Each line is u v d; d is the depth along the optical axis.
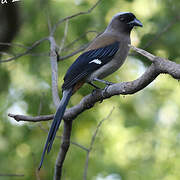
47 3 14.04
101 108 13.72
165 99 14.79
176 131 13.72
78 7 14.16
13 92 13.93
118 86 6.87
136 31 14.28
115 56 9.21
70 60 13.34
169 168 12.90
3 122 13.66
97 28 14.02
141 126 13.88
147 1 14.52
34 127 13.20
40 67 13.72
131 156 13.27
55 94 8.56
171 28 14.02
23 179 12.48
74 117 7.87
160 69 5.95
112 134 13.59
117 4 14.49
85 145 12.80
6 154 13.16
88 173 12.38
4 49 13.92
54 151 12.50
